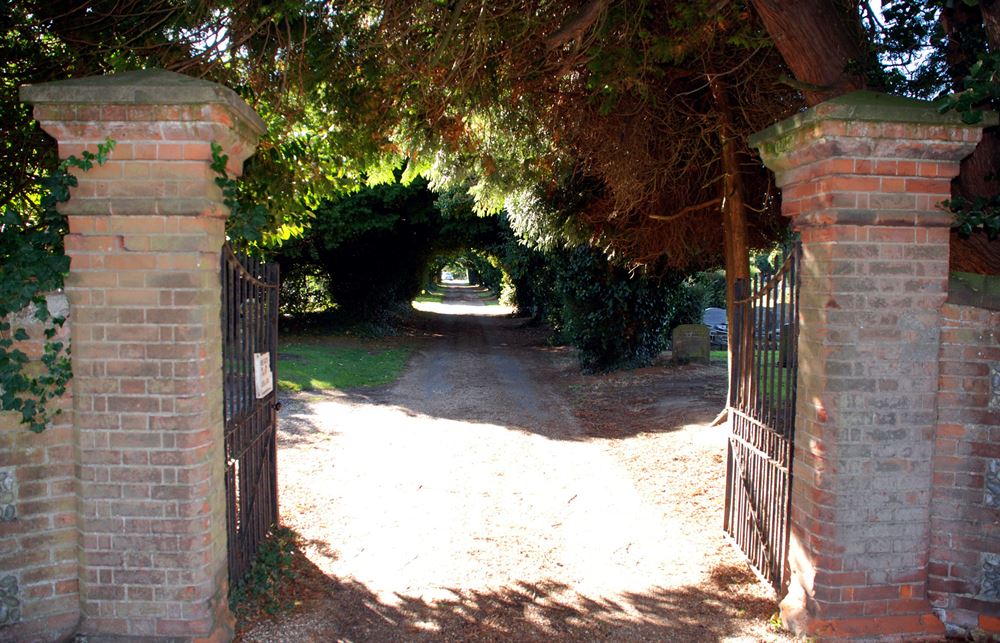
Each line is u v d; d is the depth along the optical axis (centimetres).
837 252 397
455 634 437
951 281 416
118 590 387
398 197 2227
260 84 634
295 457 860
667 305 1566
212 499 398
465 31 630
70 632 391
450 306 4703
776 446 481
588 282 1535
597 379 1488
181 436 382
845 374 402
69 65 572
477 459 867
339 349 1988
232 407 439
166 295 379
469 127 863
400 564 542
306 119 710
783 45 534
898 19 588
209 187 381
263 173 657
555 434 1016
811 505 416
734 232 927
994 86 382
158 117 365
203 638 387
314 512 655
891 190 396
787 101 820
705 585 505
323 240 2156
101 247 377
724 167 922
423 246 2658
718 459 835
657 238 1127
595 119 855
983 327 403
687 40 625
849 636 404
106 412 382
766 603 472
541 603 479
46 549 387
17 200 569
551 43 576
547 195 1177
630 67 632
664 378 1398
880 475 406
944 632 410
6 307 363
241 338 470
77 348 380
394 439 973
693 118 912
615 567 539
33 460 382
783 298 465
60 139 371
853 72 522
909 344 404
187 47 577
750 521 540
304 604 469
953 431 408
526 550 572
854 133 384
